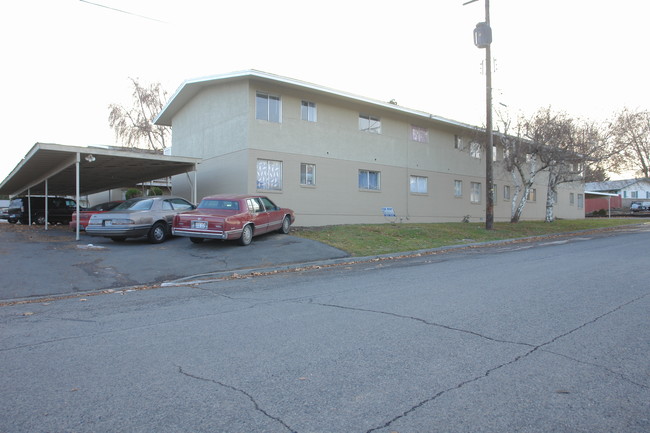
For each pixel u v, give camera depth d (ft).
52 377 12.99
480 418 10.21
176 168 60.39
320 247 43.45
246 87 57.16
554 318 18.56
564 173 84.07
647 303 21.06
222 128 61.67
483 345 15.25
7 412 10.77
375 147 71.72
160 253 39.50
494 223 79.46
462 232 63.31
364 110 70.03
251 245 43.60
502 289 24.82
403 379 12.45
